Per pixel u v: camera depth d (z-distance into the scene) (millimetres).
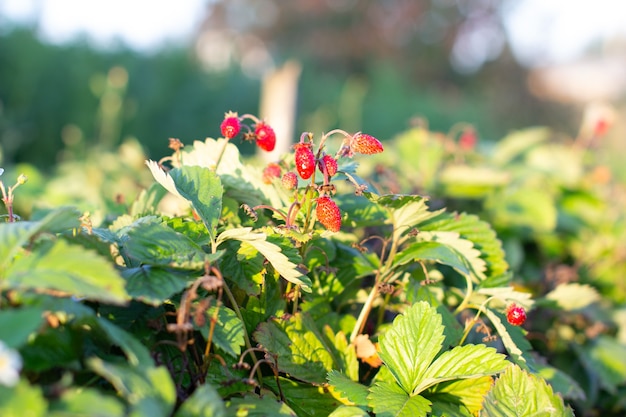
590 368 641
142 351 336
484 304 447
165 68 2568
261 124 470
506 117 5621
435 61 6605
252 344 424
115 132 2223
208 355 376
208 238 418
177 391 369
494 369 395
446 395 424
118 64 2426
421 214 458
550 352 657
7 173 1041
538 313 663
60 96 2291
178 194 411
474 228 506
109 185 1040
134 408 307
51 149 2277
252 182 475
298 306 464
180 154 491
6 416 286
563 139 1218
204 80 2688
